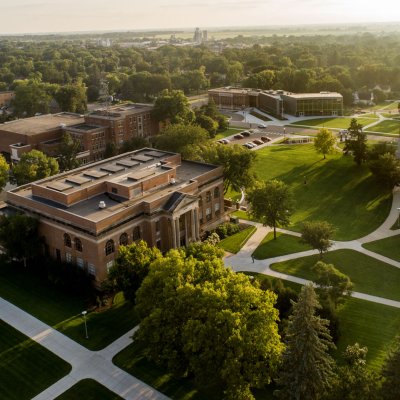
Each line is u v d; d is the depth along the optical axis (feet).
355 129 467.52
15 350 222.07
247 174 362.53
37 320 243.40
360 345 217.97
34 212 289.53
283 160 494.18
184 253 212.23
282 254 303.27
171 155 351.25
